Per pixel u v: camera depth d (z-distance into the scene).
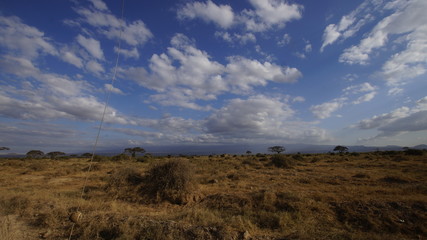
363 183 12.75
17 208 7.30
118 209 8.01
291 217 6.80
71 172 20.53
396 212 6.80
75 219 6.03
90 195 10.81
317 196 8.73
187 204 9.68
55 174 19.17
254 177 16.11
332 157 39.12
